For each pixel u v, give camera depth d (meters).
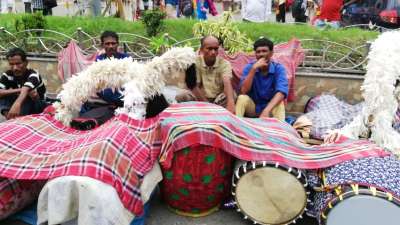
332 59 5.68
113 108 4.52
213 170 3.31
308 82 5.42
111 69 3.93
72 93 3.97
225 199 3.65
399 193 2.96
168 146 3.28
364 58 5.40
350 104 5.39
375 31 7.15
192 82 4.71
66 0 10.48
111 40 4.89
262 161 3.27
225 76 4.70
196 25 6.05
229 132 3.30
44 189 2.88
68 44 5.86
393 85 3.62
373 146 3.44
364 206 2.92
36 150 3.33
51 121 3.91
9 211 3.28
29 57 6.05
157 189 3.91
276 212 3.31
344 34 6.69
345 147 3.48
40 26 6.87
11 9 10.93
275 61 4.90
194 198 3.42
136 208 3.10
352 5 9.67
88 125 4.01
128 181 3.08
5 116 4.93
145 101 3.87
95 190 2.81
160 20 6.55
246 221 3.48
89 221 2.80
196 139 3.22
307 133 4.49
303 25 7.73
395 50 3.60
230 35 5.85
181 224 3.44
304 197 3.25
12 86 4.99
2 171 3.03
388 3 9.37
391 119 3.68
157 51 5.79
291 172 3.22
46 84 6.06
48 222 2.86
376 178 3.03
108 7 9.11
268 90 4.75
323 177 3.27
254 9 8.95
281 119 4.64
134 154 3.29
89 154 2.98
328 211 3.00
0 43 6.41
